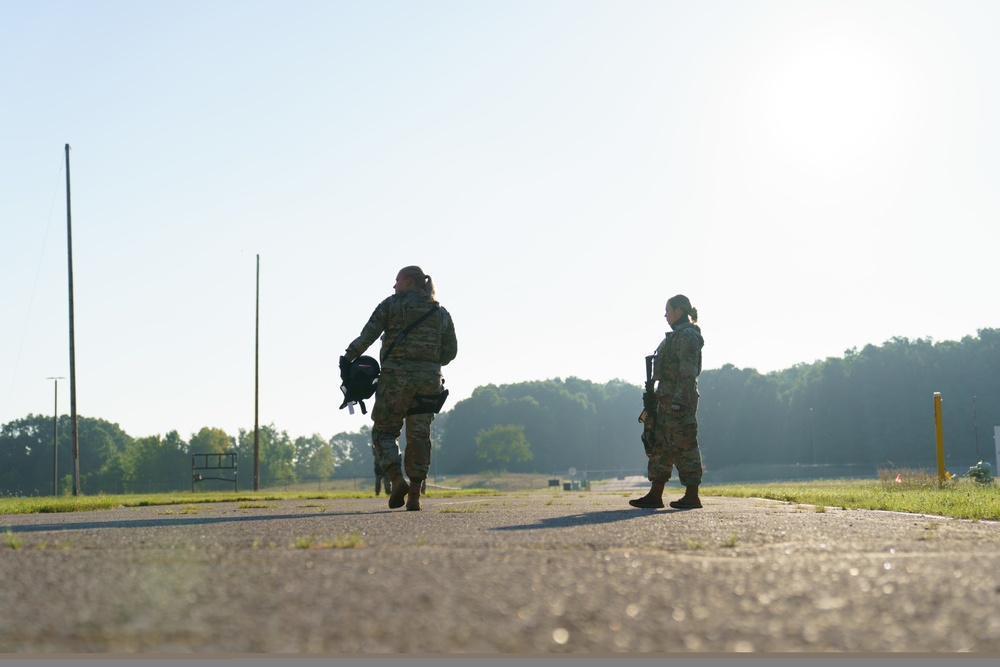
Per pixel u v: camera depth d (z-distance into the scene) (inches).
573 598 98.5
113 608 93.9
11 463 6584.6
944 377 5403.5
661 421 331.0
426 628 83.4
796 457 5797.2
